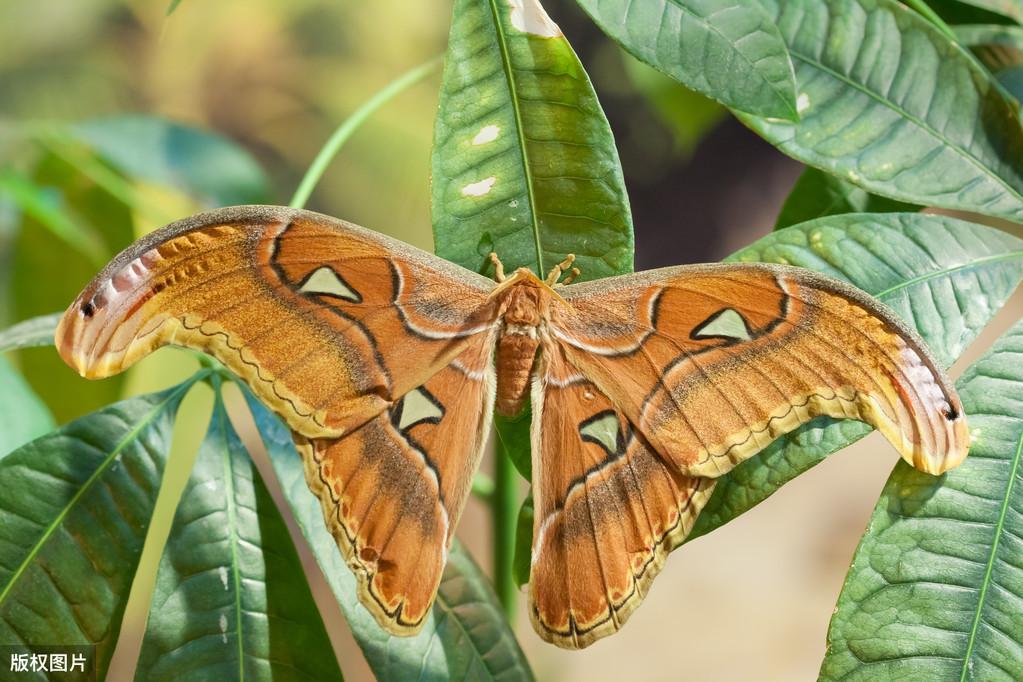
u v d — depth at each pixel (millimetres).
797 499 2111
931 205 978
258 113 2318
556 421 977
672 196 2352
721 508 964
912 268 970
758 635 1893
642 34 956
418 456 969
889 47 991
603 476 971
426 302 967
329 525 959
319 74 2299
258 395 951
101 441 978
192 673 967
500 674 987
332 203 2186
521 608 1950
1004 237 979
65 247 1157
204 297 942
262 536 979
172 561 972
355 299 959
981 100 989
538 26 964
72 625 962
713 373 960
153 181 1158
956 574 946
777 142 983
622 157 2371
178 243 937
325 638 976
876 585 948
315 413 957
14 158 1160
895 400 942
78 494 971
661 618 1931
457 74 967
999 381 960
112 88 2328
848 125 985
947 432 938
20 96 2291
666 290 965
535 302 970
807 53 990
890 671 943
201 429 1445
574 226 971
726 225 2355
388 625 959
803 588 1964
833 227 974
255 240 944
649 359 968
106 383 1147
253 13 2295
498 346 972
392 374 965
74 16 2305
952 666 942
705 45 956
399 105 2164
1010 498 950
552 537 970
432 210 969
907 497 953
